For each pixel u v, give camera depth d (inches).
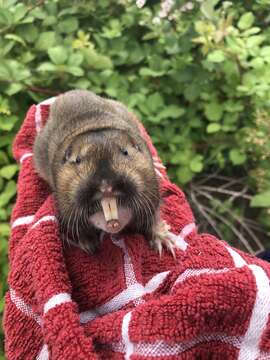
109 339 5.4
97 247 6.5
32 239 6.2
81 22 12.8
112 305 6.0
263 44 12.4
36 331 6.1
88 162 6.2
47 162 7.6
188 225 7.4
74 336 5.3
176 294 5.3
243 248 10.9
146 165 6.6
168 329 5.2
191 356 5.3
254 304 5.2
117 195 5.9
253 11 13.0
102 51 12.0
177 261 6.7
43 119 9.0
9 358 6.2
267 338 5.2
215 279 5.3
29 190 7.7
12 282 6.2
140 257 6.4
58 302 5.6
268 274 5.5
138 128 8.5
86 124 7.1
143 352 5.2
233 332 5.3
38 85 11.3
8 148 10.7
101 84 11.4
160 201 7.2
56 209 6.6
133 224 6.6
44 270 5.9
